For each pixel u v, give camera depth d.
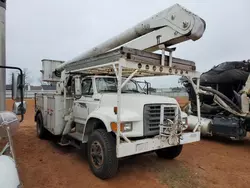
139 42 3.98
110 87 4.76
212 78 7.34
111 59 3.30
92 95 4.55
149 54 3.48
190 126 5.31
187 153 5.29
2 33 4.62
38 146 5.62
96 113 3.79
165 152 4.70
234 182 3.60
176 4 3.45
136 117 3.47
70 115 5.15
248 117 6.18
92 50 4.99
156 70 3.56
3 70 4.68
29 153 4.96
